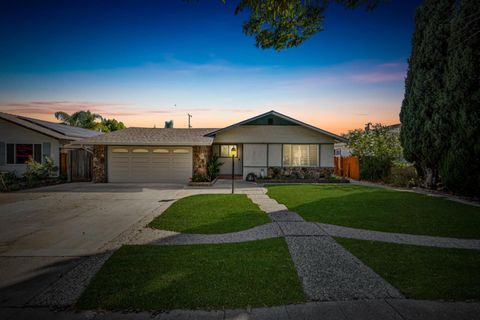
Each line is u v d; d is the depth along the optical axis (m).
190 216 6.96
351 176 17.78
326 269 3.74
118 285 3.27
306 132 16.38
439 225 6.00
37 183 13.15
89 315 2.71
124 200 9.56
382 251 4.43
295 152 16.44
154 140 14.62
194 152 15.06
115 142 14.10
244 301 2.93
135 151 14.95
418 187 12.12
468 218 6.61
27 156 14.77
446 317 2.62
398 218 6.64
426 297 2.98
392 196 9.84
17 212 7.67
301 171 16.27
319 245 4.74
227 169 18.64
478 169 9.00
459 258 4.11
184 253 4.38
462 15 9.20
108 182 14.87
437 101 10.35
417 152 11.57
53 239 5.25
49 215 7.30
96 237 5.36
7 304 2.92
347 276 3.52
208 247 4.67
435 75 10.62
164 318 2.65
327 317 2.65
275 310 2.78
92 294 3.07
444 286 3.21
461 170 9.33
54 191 11.74
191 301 2.92
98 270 3.79
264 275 3.55
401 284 3.28
